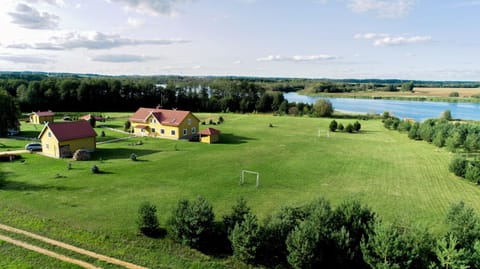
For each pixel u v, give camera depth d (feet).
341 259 55.26
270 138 200.64
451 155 155.33
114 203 84.33
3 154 134.82
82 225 71.10
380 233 52.01
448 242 54.29
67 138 141.59
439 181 112.98
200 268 57.88
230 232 62.18
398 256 50.29
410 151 164.86
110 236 66.69
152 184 101.81
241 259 59.62
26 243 64.49
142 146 168.35
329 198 93.66
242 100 408.46
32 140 179.63
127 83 403.95
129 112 370.32
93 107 378.53
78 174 111.14
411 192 100.73
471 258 49.83
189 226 62.34
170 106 408.67
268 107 410.31
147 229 67.67
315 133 224.12
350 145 180.04
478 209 87.40
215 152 155.02
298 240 54.85
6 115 191.72
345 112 400.06
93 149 155.33
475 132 185.16
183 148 164.04
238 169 123.34
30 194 90.07
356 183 108.99
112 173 113.50
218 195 93.30
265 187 102.27
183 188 98.58
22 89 350.23
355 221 58.75
